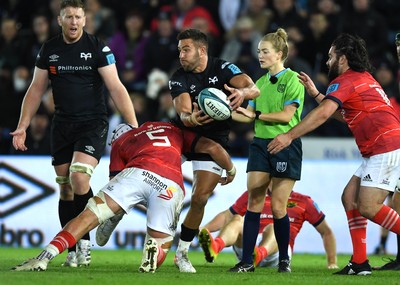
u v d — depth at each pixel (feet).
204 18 201.57
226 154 95.91
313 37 194.39
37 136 171.53
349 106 94.68
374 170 93.50
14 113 188.55
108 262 115.85
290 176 99.91
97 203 86.28
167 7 208.64
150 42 197.57
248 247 99.91
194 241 152.56
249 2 200.54
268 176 100.42
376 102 94.58
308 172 155.63
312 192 155.43
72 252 103.19
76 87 103.14
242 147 176.14
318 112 92.38
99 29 202.90
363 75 95.35
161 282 80.28
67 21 101.40
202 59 97.14
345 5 200.13
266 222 114.11
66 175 105.91
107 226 94.63
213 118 92.07
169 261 121.70
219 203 153.69
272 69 103.09
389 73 182.39
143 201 88.69
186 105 95.91
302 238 154.40
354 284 82.53
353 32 193.47
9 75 195.42
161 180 87.30
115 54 200.34
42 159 156.04
